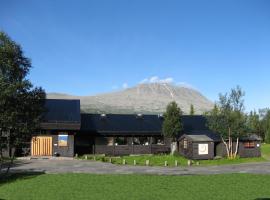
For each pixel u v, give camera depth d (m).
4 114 33.38
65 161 55.53
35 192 31.81
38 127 36.06
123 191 32.44
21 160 56.28
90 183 35.91
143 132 71.50
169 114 69.12
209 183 36.59
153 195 30.92
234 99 69.19
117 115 76.31
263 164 59.19
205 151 66.44
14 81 34.31
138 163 57.50
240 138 71.12
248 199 29.50
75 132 64.19
